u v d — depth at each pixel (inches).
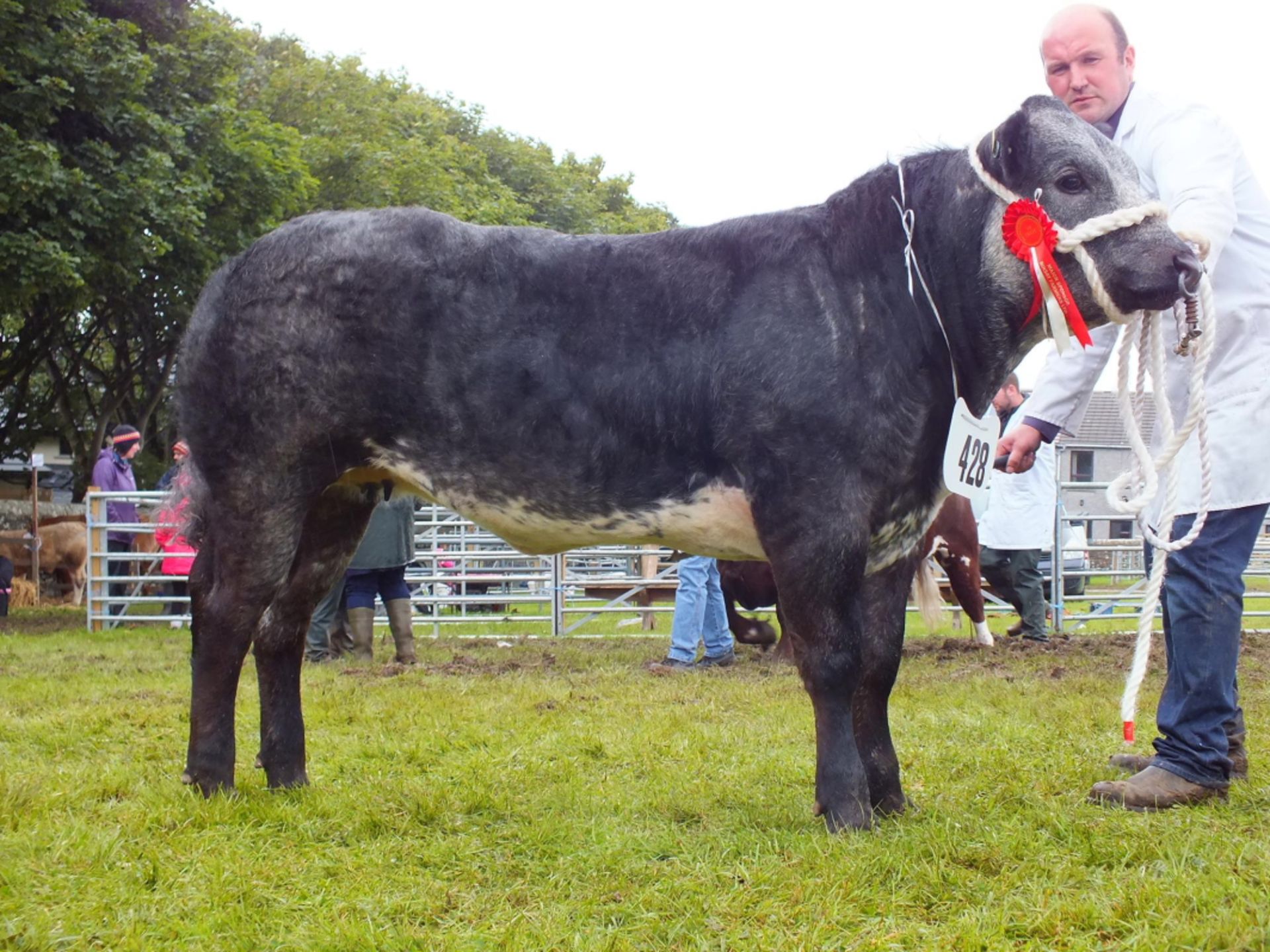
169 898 120.6
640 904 118.2
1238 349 158.4
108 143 593.0
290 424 159.3
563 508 154.3
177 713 244.1
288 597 171.8
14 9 530.0
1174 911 109.6
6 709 253.3
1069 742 204.1
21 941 107.0
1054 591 467.8
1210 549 157.6
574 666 356.8
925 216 148.5
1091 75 168.9
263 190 673.6
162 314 776.9
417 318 156.1
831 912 113.1
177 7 677.9
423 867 134.3
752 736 215.2
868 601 154.7
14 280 545.0
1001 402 346.3
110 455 537.0
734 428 143.9
